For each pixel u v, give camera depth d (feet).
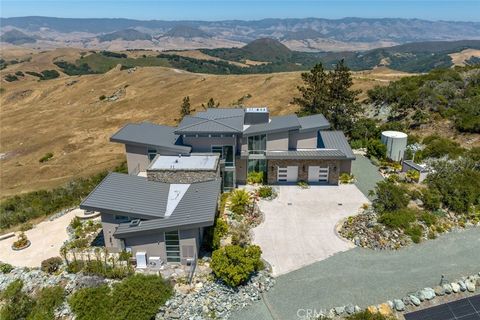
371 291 69.51
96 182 132.46
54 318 66.33
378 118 175.52
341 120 164.76
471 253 79.61
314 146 121.08
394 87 188.75
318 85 177.99
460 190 95.96
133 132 116.78
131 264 77.71
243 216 95.50
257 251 74.33
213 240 80.74
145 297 65.62
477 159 114.73
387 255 80.12
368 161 135.54
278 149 118.62
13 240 91.50
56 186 156.35
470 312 62.75
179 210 80.74
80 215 102.01
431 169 111.24
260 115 122.31
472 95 163.32
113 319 63.10
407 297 66.64
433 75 197.77
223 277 69.87
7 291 71.00
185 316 65.31
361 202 104.42
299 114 172.55
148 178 94.63
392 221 86.12
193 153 107.65
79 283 71.67
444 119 149.69
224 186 112.06
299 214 98.17
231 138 108.06
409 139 140.97
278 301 68.13
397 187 97.35
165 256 78.18
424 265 76.28
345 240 86.38
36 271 77.51
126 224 78.38
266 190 107.34
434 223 88.38
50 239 91.04
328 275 74.28
